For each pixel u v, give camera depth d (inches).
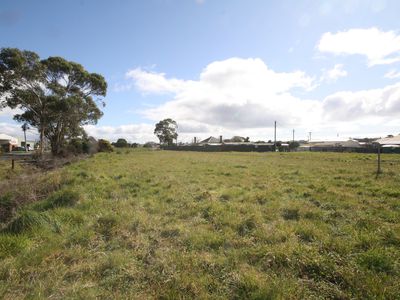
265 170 672.4
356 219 243.6
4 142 2475.4
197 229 223.9
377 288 132.4
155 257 175.8
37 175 492.7
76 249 186.2
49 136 1517.0
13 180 457.7
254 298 128.7
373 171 608.7
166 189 397.7
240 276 147.1
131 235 213.3
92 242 201.0
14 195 337.1
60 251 182.9
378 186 406.9
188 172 626.8
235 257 172.1
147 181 467.5
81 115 1504.7
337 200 317.7
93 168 658.8
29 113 1435.8
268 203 306.3
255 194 350.3
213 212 267.4
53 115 1381.6
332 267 151.5
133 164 836.6
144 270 159.0
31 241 199.5
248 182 470.6
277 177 539.8
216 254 180.5
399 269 151.9
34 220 227.8
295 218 256.5
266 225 230.4
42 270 158.9
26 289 141.9
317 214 259.8
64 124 1512.1
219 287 140.4
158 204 307.6
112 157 1161.4
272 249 176.9
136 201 322.7
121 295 134.3
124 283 145.6
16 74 1270.9
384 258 158.2
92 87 1587.1
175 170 668.7
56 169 630.5
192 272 154.6
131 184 428.5
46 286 142.6
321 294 132.4
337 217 254.8
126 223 237.1
